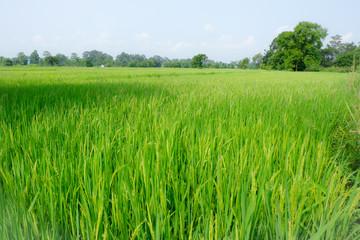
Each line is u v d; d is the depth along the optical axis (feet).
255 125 8.86
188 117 9.27
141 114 10.28
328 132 9.82
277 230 3.88
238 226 4.11
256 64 353.51
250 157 5.93
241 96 16.30
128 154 5.68
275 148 6.58
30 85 23.47
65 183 5.08
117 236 4.18
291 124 9.65
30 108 11.69
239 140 7.63
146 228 4.31
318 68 223.92
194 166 5.96
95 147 5.86
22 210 4.41
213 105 12.67
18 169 5.27
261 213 4.40
